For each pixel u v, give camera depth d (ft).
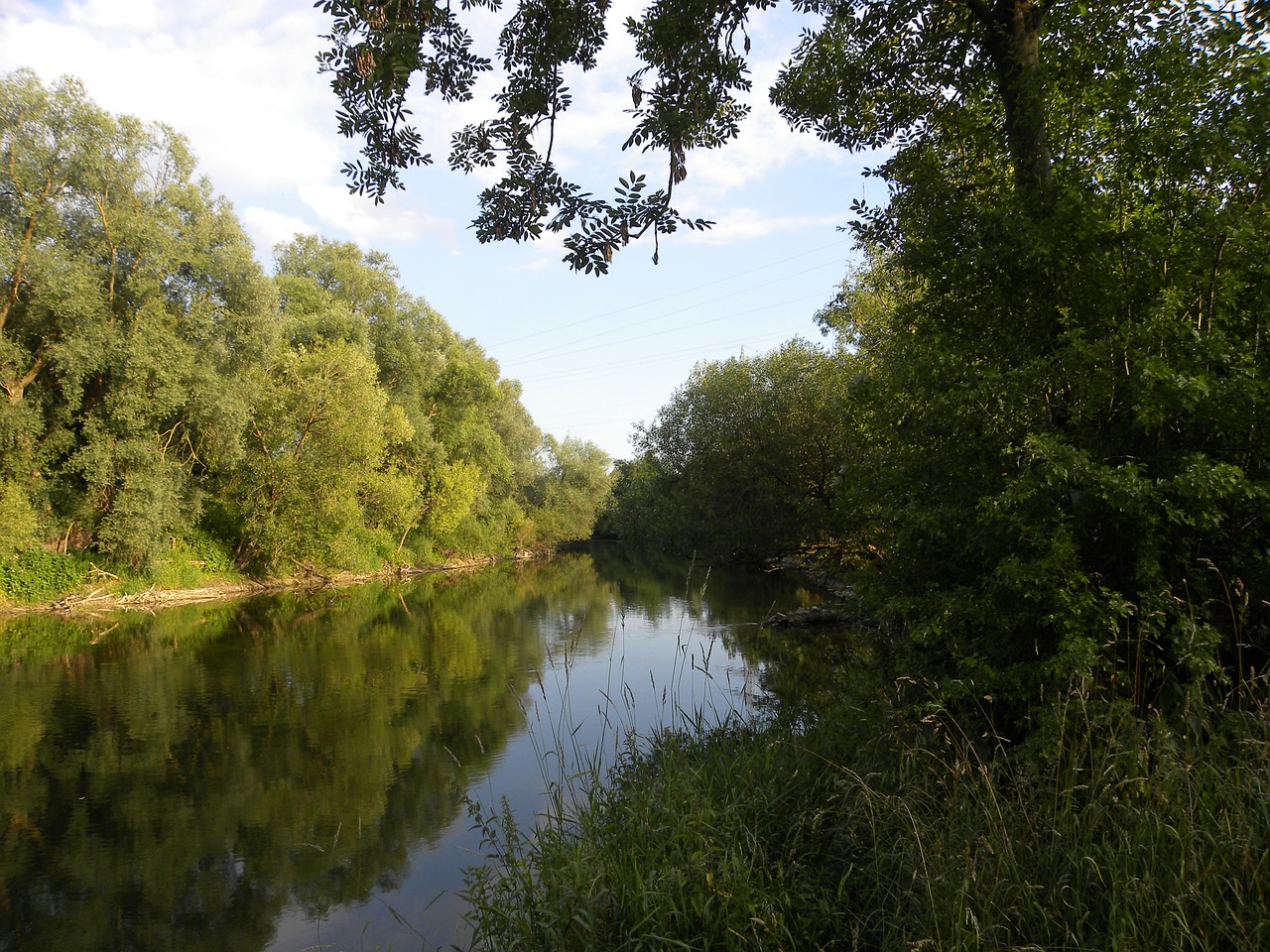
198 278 70.13
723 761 17.62
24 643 51.93
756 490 69.10
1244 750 10.34
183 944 16.55
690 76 19.48
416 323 122.83
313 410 83.41
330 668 43.01
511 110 20.01
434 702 35.09
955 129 19.02
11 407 58.49
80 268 60.44
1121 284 14.87
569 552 178.19
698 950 11.46
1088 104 15.75
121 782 26.07
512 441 156.56
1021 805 11.16
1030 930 9.83
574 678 36.55
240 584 82.53
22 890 19.12
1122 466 12.63
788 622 48.62
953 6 20.80
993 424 16.11
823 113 24.56
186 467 73.10
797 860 13.01
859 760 15.52
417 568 117.19
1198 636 11.57
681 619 55.21
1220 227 13.17
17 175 58.49
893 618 19.12
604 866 13.80
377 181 20.13
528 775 24.34
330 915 17.33
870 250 52.16
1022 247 15.49
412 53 16.25
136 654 47.78
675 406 87.51
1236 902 8.93
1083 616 13.16
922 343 16.84
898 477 18.07
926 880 10.32
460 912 16.99
